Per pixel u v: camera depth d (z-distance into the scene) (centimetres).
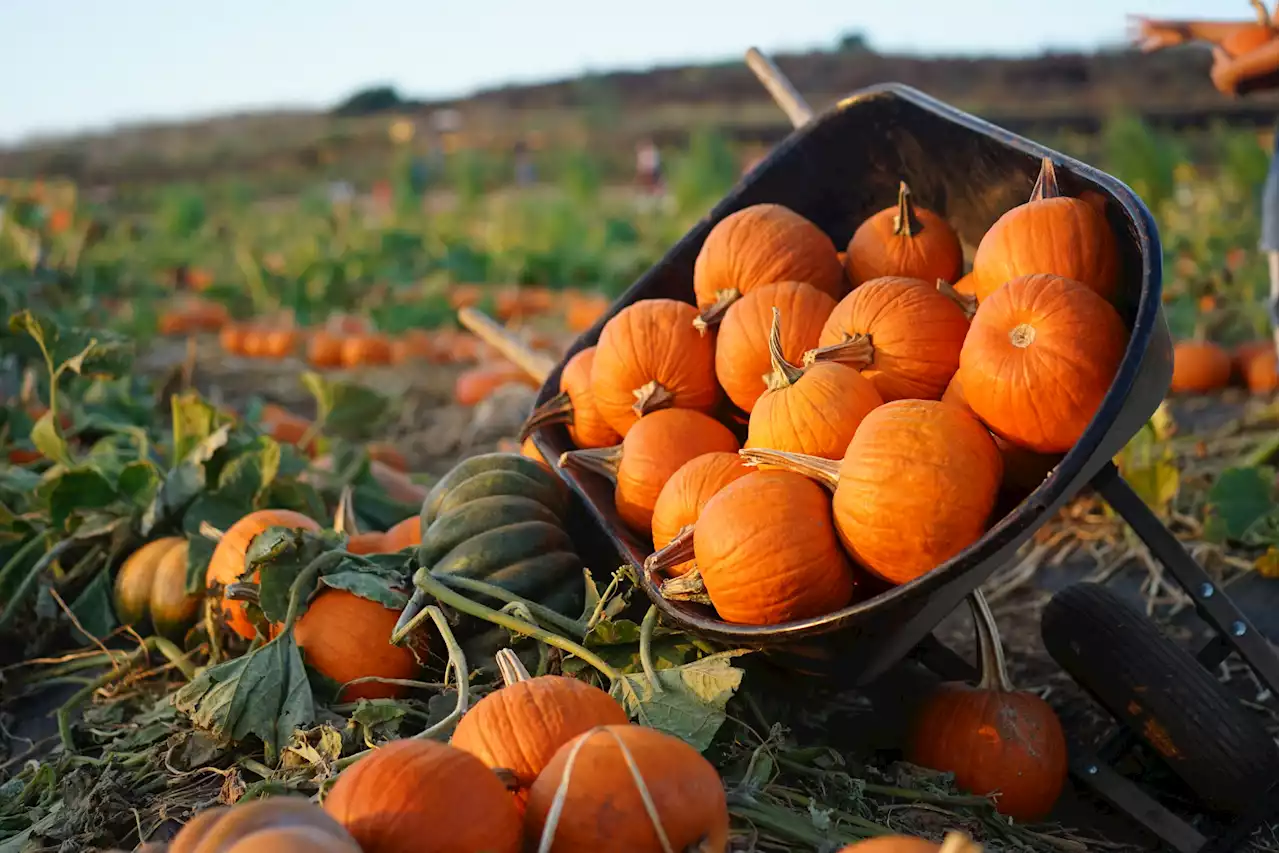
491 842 119
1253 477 242
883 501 144
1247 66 224
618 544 168
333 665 169
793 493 150
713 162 1278
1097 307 147
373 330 680
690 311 181
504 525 176
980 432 147
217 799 156
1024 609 234
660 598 155
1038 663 213
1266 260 493
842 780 153
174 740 166
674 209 1242
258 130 3569
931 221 181
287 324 692
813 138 195
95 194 2123
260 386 509
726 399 182
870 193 197
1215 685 167
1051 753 167
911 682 190
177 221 1250
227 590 175
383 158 2936
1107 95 2406
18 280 410
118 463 235
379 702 160
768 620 150
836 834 140
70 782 161
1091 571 246
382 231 1069
